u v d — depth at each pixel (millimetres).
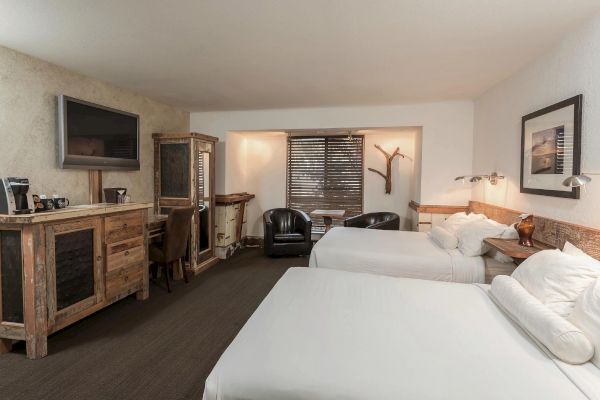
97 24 2205
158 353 2369
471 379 1142
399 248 3078
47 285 2326
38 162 2873
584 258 1688
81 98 3271
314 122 4785
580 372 1185
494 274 2635
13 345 2438
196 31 2311
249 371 1197
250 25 2215
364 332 1475
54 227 2367
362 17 2092
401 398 1068
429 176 4434
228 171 5270
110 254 2887
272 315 1641
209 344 2506
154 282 3975
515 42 2447
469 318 1646
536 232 2627
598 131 1997
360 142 5738
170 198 4359
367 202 5777
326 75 3273
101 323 2842
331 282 2146
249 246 6012
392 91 3838
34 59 2812
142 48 2623
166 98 4273
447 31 2283
